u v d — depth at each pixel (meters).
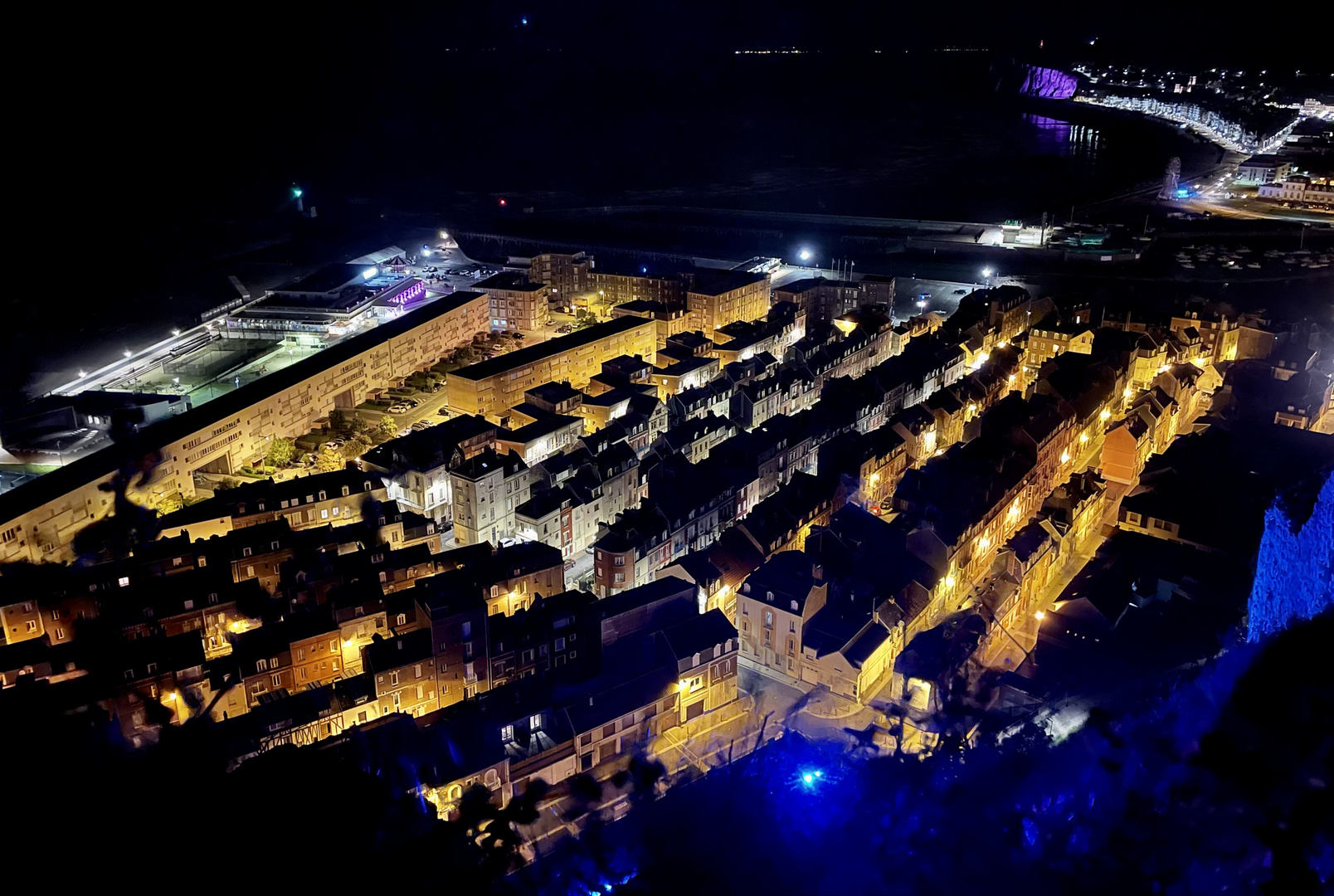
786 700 120.44
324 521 157.50
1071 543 144.12
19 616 122.44
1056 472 172.62
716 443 183.38
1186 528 126.94
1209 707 50.50
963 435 184.38
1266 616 63.69
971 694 103.25
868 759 77.00
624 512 149.50
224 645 128.50
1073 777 51.94
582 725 104.25
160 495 176.50
